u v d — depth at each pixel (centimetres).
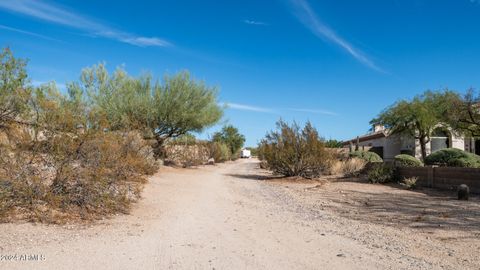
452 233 809
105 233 711
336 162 2425
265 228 820
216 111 2706
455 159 2008
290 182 2022
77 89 2169
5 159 780
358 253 627
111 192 922
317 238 734
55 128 863
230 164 4303
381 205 1223
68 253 570
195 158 2997
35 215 755
